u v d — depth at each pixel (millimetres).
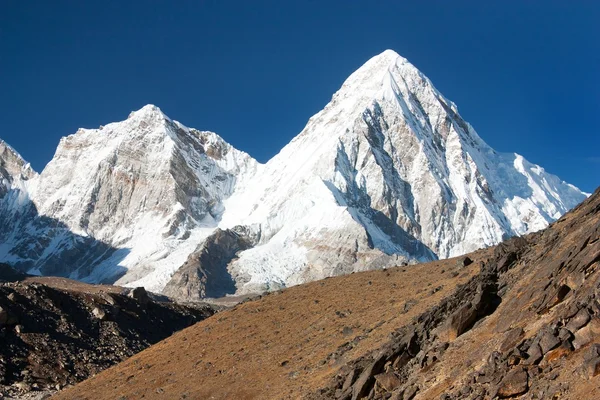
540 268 40156
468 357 36250
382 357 42688
